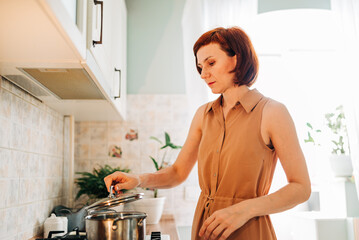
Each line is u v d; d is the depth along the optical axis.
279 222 2.32
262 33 2.61
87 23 1.06
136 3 2.47
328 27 2.56
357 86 2.22
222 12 2.39
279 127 1.06
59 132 1.96
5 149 1.21
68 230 1.62
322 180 2.32
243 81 1.16
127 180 1.19
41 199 1.64
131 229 0.90
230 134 1.13
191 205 2.25
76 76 1.18
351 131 2.19
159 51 2.43
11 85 1.27
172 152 2.31
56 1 0.73
